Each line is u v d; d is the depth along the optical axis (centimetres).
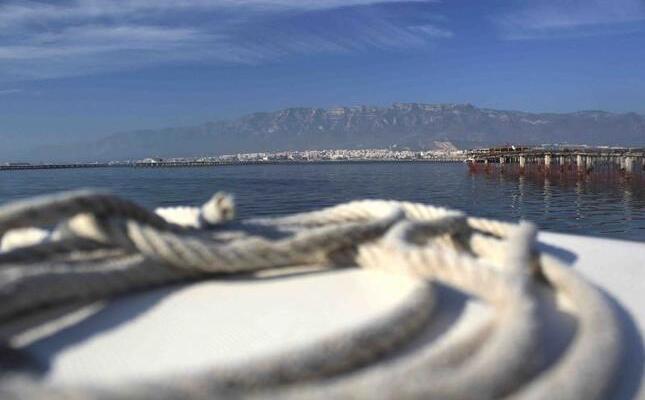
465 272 152
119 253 189
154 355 132
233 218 232
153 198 3397
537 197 3088
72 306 166
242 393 95
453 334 135
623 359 126
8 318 142
